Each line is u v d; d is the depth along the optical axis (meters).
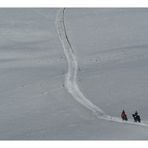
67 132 102.88
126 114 118.12
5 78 158.00
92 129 102.94
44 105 129.00
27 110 126.12
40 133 105.50
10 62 178.25
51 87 143.12
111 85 141.25
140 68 155.75
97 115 117.38
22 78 156.75
